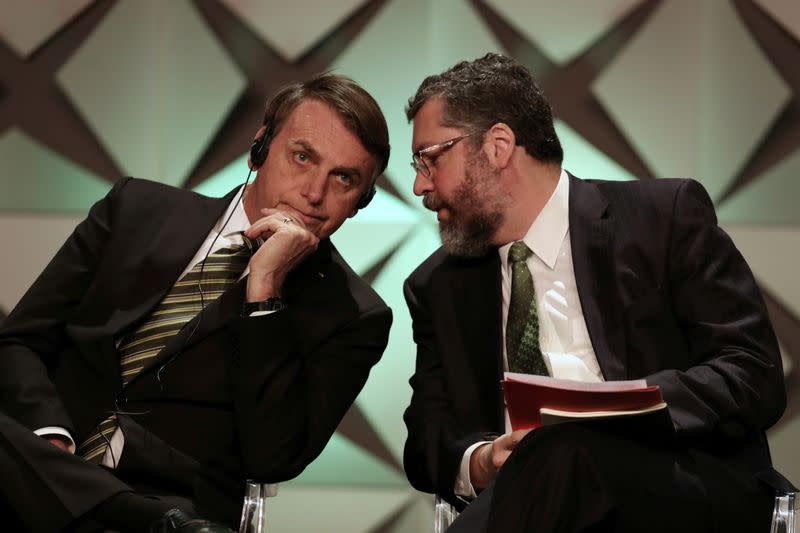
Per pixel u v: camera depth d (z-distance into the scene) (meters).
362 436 9.88
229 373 6.88
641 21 10.05
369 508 9.83
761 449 6.44
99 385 6.90
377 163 7.30
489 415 6.98
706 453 6.04
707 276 6.63
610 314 6.71
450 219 7.16
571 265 6.98
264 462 6.49
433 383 7.29
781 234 9.85
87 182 10.08
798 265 9.81
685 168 9.96
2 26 10.14
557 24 10.06
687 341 6.73
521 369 6.86
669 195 6.94
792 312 9.77
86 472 5.90
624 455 5.50
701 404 6.00
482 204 7.03
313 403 7.03
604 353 6.59
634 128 9.98
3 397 6.66
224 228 7.43
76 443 6.74
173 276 7.13
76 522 5.87
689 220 6.80
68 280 7.26
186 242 7.26
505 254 7.22
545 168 7.14
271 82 10.09
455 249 7.16
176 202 7.52
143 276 7.14
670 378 6.10
